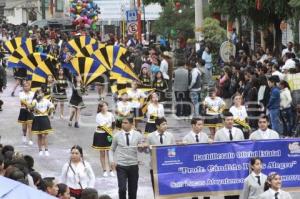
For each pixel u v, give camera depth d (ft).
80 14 143.23
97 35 136.05
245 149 46.16
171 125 77.30
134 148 48.16
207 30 106.93
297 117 65.62
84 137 74.59
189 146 45.68
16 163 39.86
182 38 132.67
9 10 297.33
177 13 146.61
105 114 57.77
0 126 80.64
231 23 115.03
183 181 45.73
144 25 160.45
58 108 93.61
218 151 45.96
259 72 76.13
